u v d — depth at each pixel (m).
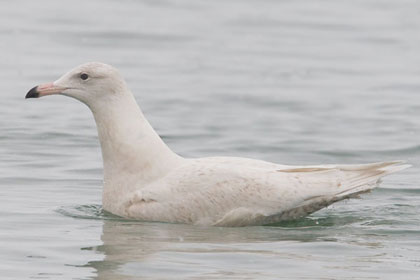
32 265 10.37
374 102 22.19
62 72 24.91
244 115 20.58
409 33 32.41
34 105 20.97
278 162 16.48
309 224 12.38
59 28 31.48
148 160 12.45
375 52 29.23
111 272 10.11
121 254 10.77
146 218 12.31
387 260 10.70
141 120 12.67
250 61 27.52
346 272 10.20
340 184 12.19
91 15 34.03
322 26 33.53
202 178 12.18
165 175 12.40
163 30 31.89
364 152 17.31
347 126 19.56
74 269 10.22
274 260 10.60
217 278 9.90
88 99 12.66
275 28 33.00
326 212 13.11
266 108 21.44
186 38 30.83
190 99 22.14
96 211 12.87
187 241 11.35
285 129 19.19
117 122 12.59
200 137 18.30
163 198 12.21
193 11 35.91
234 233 11.82
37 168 15.57
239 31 32.31
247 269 10.24
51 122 19.23
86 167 15.73
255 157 16.81
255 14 35.53
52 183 14.63
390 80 25.00
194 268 10.25
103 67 12.62
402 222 12.54
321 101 22.27
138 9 35.78
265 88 23.75
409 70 26.44
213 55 28.28
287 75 25.56
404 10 37.06
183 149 17.27
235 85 24.06
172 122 19.61
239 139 18.17
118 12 34.91
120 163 12.55
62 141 17.62
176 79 24.67
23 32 30.69
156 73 25.45
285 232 11.93
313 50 29.39
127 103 12.67
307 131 19.05
